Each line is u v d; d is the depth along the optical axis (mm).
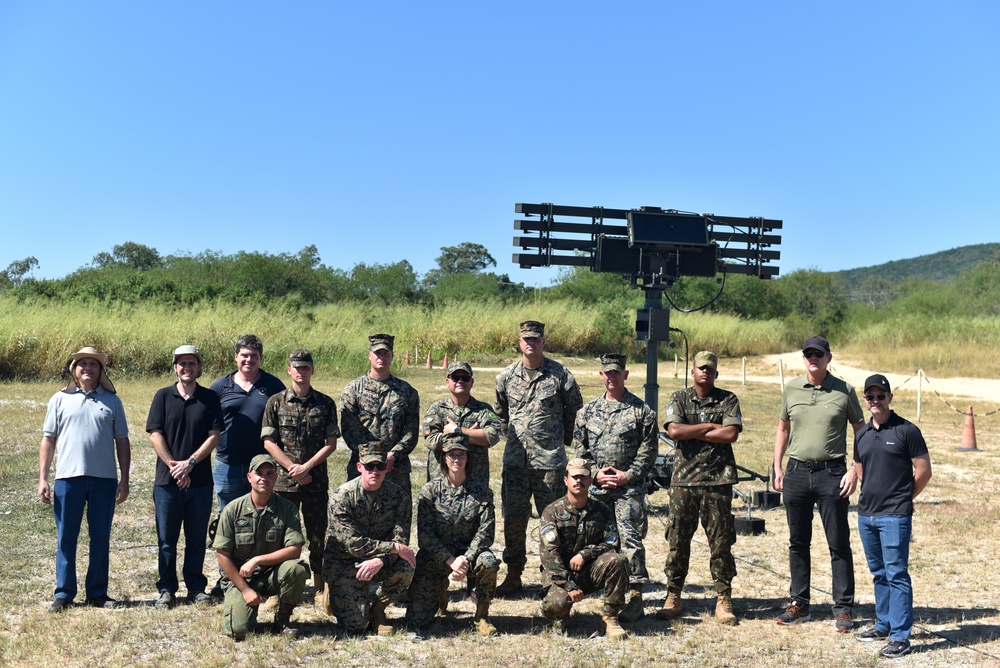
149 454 12500
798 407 6320
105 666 5238
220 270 55812
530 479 6875
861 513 5934
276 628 5906
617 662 5488
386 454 6281
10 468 11062
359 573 5785
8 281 51594
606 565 5922
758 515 10086
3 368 22641
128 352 24344
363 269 62469
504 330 36688
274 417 6492
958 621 6398
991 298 60469
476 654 5617
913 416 19859
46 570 7258
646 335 10133
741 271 10805
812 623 6355
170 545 6516
